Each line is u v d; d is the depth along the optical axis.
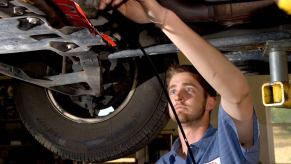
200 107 1.07
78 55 1.24
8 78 3.26
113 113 1.57
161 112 1.51
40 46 1.13
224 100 0.81
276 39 1.07
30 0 0.82
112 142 1.56
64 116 1.65
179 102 1.07
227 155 0.90
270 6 1.05
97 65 1.28
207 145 1.03
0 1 0.82
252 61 1.34
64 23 0.96
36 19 0.94
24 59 1.62
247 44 1.12
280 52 1.04
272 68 1.04
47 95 1.68
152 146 3.15
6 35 1.04
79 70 1.45
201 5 1.10
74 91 1.51
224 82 0.75
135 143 1.54
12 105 3.28
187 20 1.12
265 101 0.94
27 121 1.68
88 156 1.59
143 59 1.53
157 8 0.73
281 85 0.93
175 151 1.12
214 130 1.07
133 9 0.88
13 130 3.48
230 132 0.88
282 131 2.83
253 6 1.07
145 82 1.53
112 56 1.29
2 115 3.29
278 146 2.84
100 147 1.57
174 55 1.52
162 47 1.25
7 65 1.38
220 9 1.09
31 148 3.45
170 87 1.11
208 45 0.74
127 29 1.14
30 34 1.03
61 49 1.17
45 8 0.87
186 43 0.73
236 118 0.84
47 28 0.98
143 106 1.53
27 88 1.70
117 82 1.58
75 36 1.06
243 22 1.12
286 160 2.81
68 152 1.61
